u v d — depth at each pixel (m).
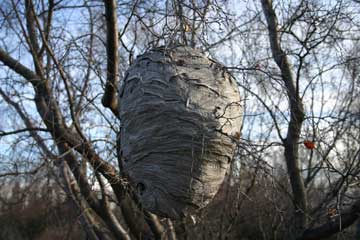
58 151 5.21
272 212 6.20
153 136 3.43
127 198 5.04
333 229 5.41
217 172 3.41
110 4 4.12
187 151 3.33
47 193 5.05
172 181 3.37
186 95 3.38
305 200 5.80
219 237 6.41
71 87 5.35
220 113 3.38
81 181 5.23
